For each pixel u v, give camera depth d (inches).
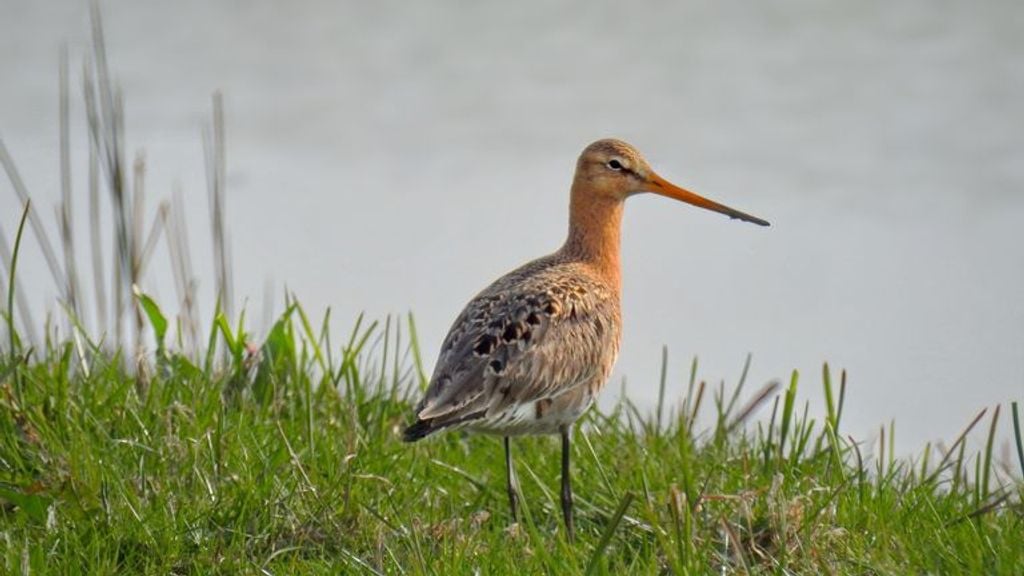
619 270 563.2
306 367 572.4
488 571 412.2
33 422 477.1
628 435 537.6
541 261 548.7
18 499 433.7
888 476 473.7
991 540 419.2
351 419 506.0
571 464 523.5
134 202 668.7
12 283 505.0
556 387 489.7
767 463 503.5
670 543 414.9
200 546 429.7
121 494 443.2
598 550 398.6
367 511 450.3
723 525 423.8
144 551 428.5
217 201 678.5
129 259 659.4
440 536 444.5
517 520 462.0
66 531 425.4
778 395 532.1
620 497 481.1
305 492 454.3
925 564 406.9
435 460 502.9
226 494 452.1
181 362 544.1
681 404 566.9
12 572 398.9
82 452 460.4
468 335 484.4
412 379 604.4
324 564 423.5
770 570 414.9
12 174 775.7
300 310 573.0
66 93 689.0
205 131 843.4
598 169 555.2
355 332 572.4
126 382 515.5
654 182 562.3
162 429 487.8
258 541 436.8
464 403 470.6
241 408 530.6
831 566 407.5
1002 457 585.3
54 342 599.8
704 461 514.6
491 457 538.3
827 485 471.2
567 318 497.7
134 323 659.4
